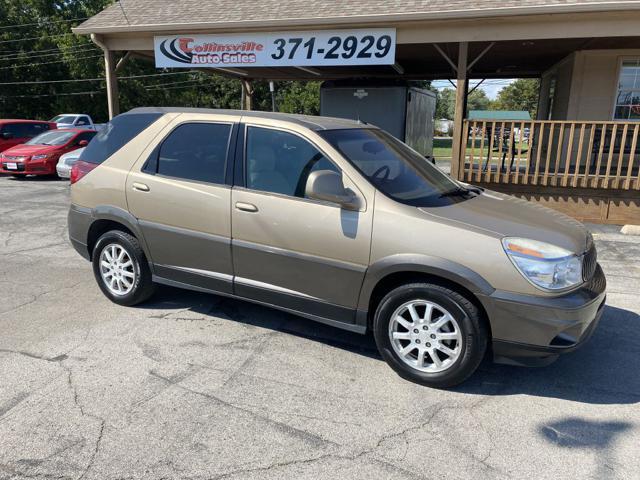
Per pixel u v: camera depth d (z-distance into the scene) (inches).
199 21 375.9
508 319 125.4
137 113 185.6
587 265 135.7
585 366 148.9
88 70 1386.6
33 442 110.1
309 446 110.5
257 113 163.9
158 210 171.0
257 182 155.9
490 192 178.2
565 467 105.2
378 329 140.6
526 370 146.3
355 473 102.3
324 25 353.4
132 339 161.0
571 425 120.1
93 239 192.5
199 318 178.9
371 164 150.9
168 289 207.3
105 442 110.5
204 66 396.2
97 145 190.5
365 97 480.7
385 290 143.4
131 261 182.1
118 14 418.3
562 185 342.0
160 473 101.5
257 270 156.9
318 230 143.9
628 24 306.3
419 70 585.6
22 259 252.8
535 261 124.1
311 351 155.9
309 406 125.9
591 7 295.4
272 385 135.3
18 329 167.5
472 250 127.6
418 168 167.3
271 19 356.8
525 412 125.3
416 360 138.0
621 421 121.8
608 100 439.2
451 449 110.5
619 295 207.0
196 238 165.3
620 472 103.7
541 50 437.4
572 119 450.6
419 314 137.8
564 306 122.9
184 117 172.7
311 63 366.0
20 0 1428.4
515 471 103.8
